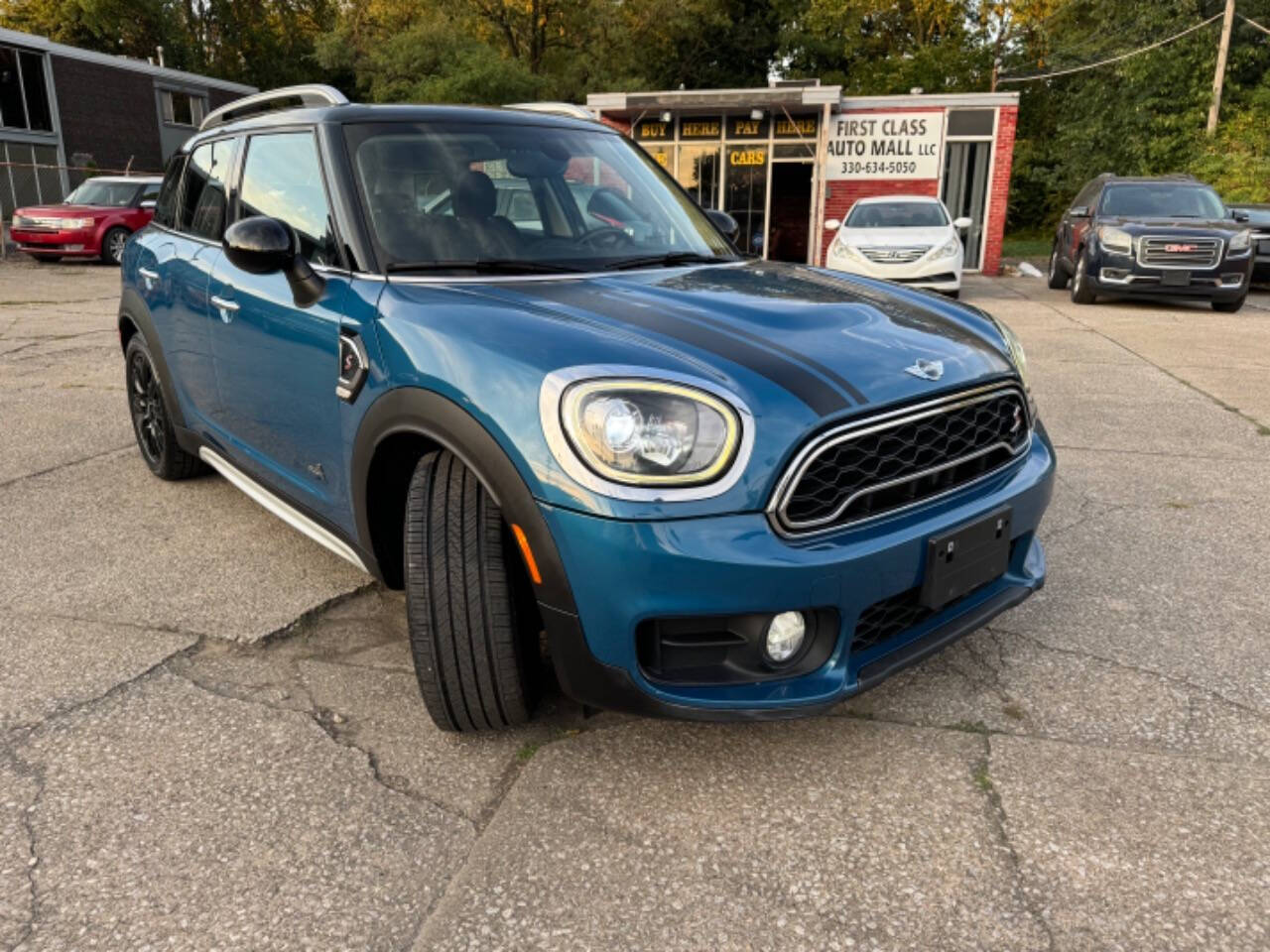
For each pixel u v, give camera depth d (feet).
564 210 9.57
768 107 58.18
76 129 81.05
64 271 49.65
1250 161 69.00
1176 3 79.92
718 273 9.18
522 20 92.07
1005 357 8.15
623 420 5.98
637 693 6.32
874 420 6.54
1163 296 38.19
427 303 7.50
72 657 8.99
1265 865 6.16
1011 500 7.59
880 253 36.94
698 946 5.54
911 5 120.16
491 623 6.91
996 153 59.62
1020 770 7.23
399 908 5.84
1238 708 8.08
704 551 5.98
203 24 124.36
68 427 17.75
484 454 6.51
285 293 8.93
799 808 6.78
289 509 9.90
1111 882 6.03
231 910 5.82
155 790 6.98
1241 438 17.35
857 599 6.48
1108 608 10.07
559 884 6.05
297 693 8.38
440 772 7.23
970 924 5.69
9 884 6.03
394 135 9.24
